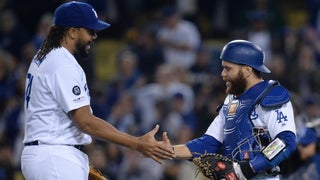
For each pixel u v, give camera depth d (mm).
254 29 51219
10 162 42281
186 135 42969
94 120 21891
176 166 40938
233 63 22656
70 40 22375
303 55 48438
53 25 22484
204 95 45656
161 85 47125
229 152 22891
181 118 44156
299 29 54000
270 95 22344
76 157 22234
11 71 48000
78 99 21844
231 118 22812
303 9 63938
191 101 46875
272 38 51281
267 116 22297
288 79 47125
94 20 22344
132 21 59062
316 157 28531
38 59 22500
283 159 22172
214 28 58625
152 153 22203
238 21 56938
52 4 56750
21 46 52188
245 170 22219
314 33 52812
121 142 21984
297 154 28172
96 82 49781
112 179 40656
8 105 46594
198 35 53500
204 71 50031
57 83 21891
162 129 43781
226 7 58375
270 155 22062
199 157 23031
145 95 46750
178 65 49781
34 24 56906
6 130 45844
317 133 28656
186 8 58375
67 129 22203
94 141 40031
